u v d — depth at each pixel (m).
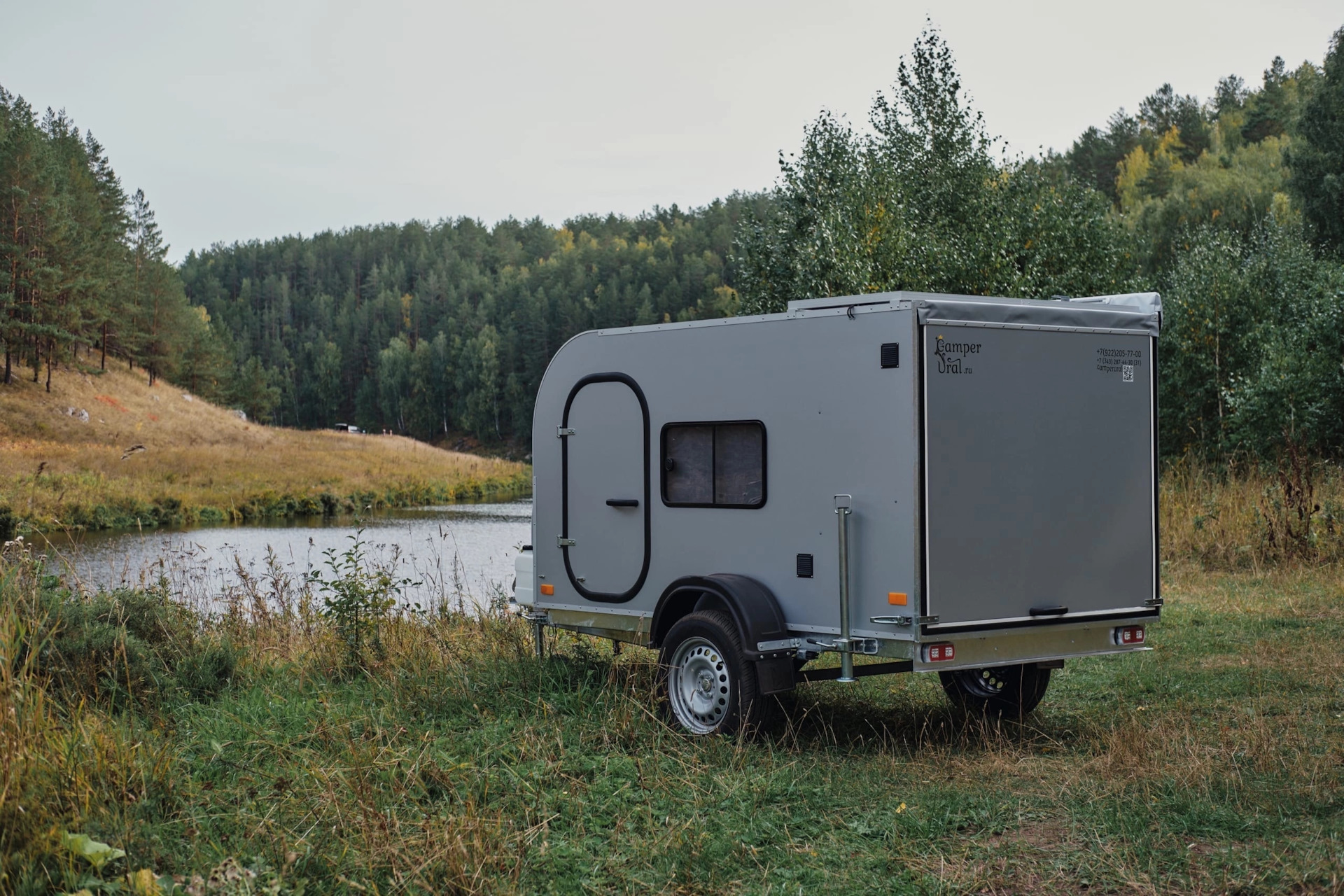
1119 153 92.12
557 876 4.39
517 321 133.88
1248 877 4.15
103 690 6.88
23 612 7.00
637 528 7.44
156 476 47.91
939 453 6.17
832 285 18.33
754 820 5.02
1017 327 6.45
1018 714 7.15
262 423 117.75
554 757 5.89
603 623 7.66
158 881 3.95
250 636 10.08
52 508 34.72
